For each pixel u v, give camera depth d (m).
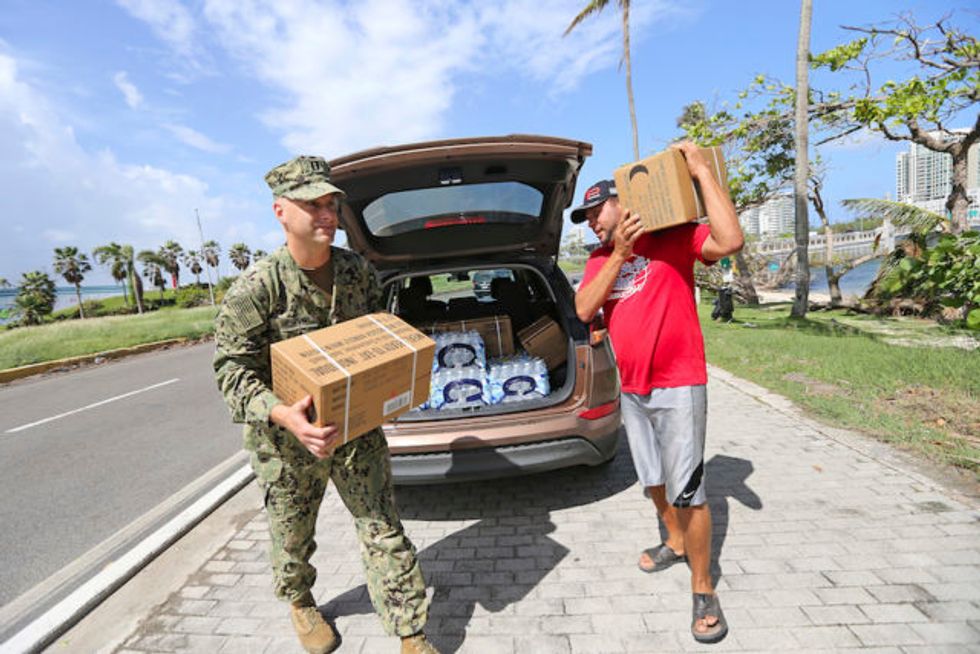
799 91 11.54
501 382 3.24
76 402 8.07
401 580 1.89
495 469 2.92
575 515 3.03
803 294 11.95
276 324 1.81
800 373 5.70
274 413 1.63
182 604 2.46
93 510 3.86
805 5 11.44
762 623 2.01
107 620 2.41
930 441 3.48
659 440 2.09
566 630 2.08
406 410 1.83
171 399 7.64
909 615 1.99
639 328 2.03
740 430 4.08
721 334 9.25
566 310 3.24
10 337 17.44
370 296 2.03
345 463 1.90
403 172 2.97
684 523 2.00
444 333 3.79
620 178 1.95
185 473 4.49
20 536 3.50
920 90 10.77
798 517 2.73
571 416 2.98
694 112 17.69
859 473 3.15
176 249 74.88
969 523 2.54
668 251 2.01
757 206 17.80
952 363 5.20
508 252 3.87
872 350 6.41
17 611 2.63
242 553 2.91
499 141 2.81
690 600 2.20
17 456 5.35
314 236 1.71
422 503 3.35
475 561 2.64
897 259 8.54
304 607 2.15
